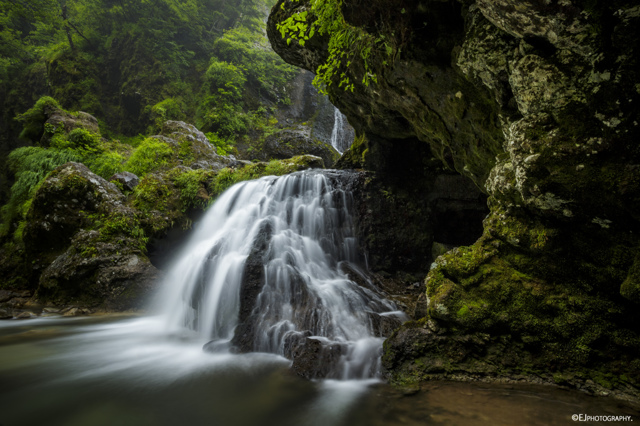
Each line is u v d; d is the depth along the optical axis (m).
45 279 7.35
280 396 3.13
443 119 4.93
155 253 8.12
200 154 11.56
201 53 23.08
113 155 11.20
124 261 7.27
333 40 4.90
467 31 3.44
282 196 7.61
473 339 3.37
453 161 5.78
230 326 5.20
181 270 6.80
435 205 7.57
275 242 6.26
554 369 3.10
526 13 2.46
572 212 2.82
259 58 23.03
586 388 2.92
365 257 7.20
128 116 21.56
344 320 4.68
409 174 7.85
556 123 2.71
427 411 2.70
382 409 2.79
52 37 26.66
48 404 3.05
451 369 3.35
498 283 3.40
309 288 5.36
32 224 7.98
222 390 3.29
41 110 13.42
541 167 2.75
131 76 21.62
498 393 2.96
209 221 8.30
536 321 3.17
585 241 2.95
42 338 5.20
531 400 2.80
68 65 21.67
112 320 6.31
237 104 19.86
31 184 10.09
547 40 2.62
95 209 8.02
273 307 5.03
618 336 2.87
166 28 22.06
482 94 3.90
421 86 4.70
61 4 24.36
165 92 21.02
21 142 22.50
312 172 7.94
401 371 3.41
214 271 5.91
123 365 4.03
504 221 3.54
